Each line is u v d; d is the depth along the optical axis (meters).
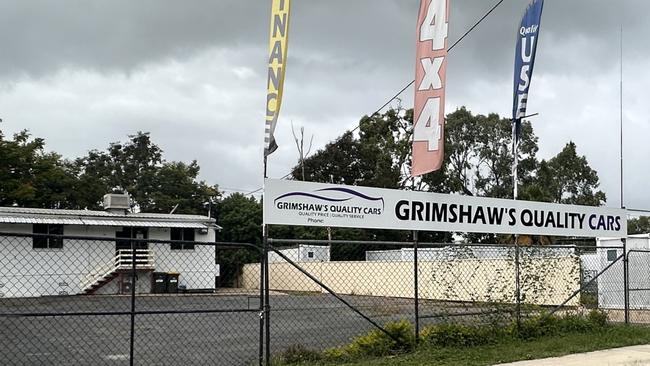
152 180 67.38
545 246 13.54
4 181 45.09
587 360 10.94
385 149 56.44
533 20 16.28
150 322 18.44
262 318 10.09
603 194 62.59
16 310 21.59
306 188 10.82
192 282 38.75
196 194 63.66
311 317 19.05
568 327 13.89
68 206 53.41
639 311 20.42
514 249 14.68
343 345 12.64
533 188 33.16
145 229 38.34
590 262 23.44
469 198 13.03
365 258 43.88
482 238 27.84
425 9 13.14
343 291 34.16
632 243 23.42
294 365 10.33
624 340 13.17
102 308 21.70
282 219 10.48
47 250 34.31
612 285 22.64
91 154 72.88
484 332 12.38
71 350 12.90
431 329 12.18
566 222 14.70
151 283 35.28
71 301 25.73
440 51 12.86
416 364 10.44
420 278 26.31
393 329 11.66
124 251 36.03
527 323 13.12
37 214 34.75
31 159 48.78
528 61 16.31
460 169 64.06
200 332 15.80
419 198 12.24
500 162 63.19
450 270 13.51
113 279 34.78
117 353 12.44
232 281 48.56
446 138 62.72
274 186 10.48
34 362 11.44
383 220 11.72
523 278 13.34
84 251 35.84
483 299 13.19
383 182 54.50
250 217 52.12
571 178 62.56
